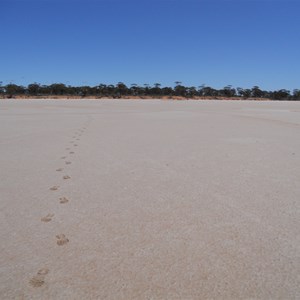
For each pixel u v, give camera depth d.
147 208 5.47
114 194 6.18
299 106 49.50
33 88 112.94
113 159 9.15
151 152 10.19
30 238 4.41
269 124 19.45
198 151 10.41
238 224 4.87
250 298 3.21
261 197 6.04
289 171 7.92
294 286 3.39
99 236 4.46
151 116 25.58
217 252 4.05
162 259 3.89
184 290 3.32
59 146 11.21
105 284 3.41
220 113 29.92
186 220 5.00
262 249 4.14
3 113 28.12
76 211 5.34
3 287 3.36
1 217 5.12
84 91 115.56
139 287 3.36
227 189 6.50
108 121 20.77
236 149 10.83
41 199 5.90
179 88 124.00
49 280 3.48
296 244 4.27
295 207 5.55
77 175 7.48
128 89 120.31
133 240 4.35
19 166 8.33
